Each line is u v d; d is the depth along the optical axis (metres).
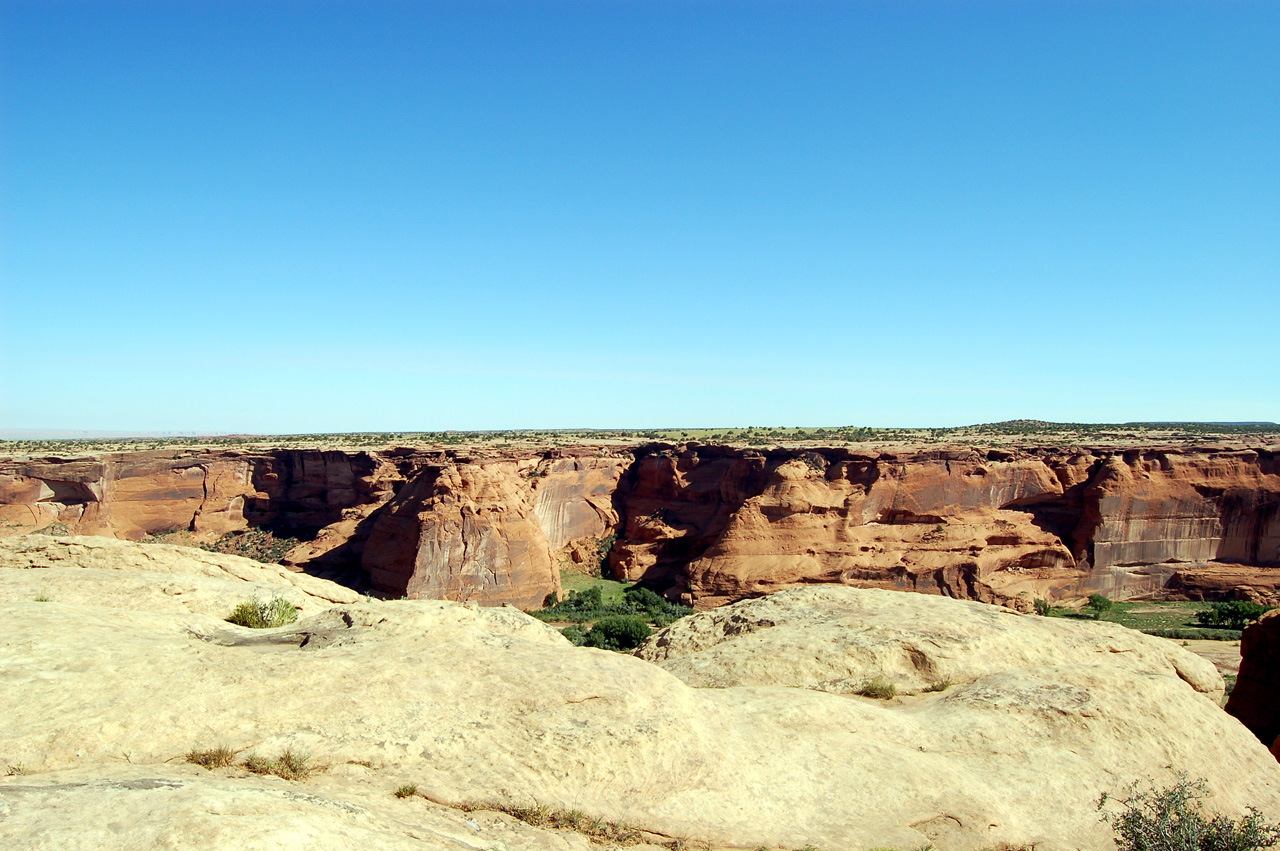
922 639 21.36
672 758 13.11
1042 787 15.23
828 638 21.73
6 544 27.73
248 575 28.62
